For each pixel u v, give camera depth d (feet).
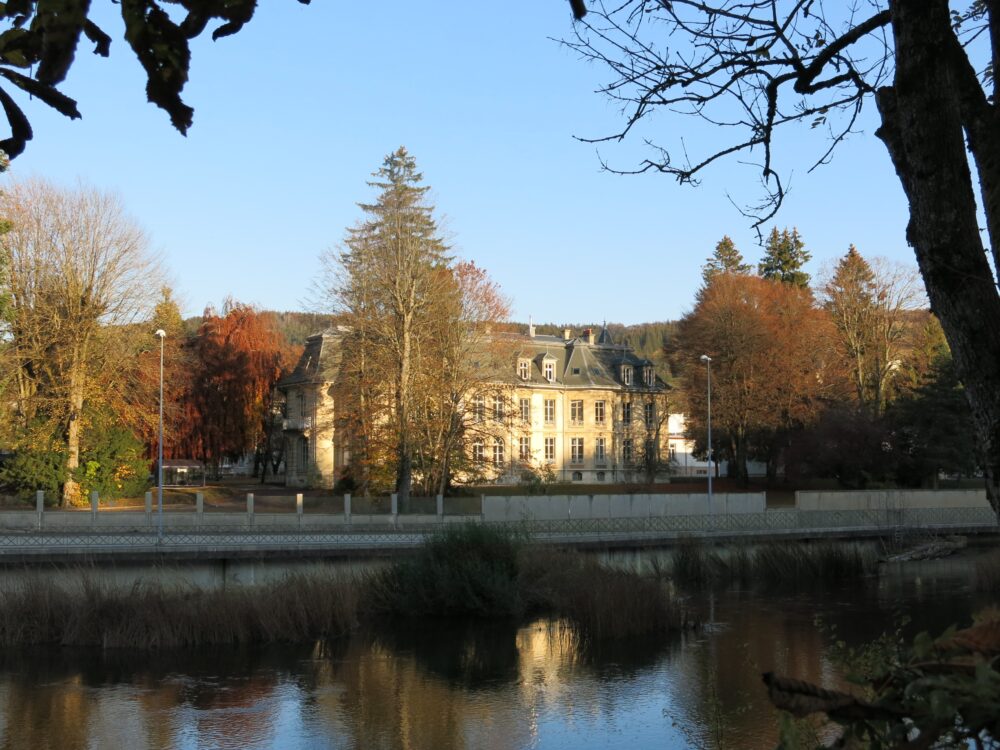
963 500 168.25
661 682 67.72
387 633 87.81
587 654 77.82
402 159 202.90
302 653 78.79
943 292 13.99
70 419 170.40
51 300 169.37
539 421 264.11
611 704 62.23
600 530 138.00
